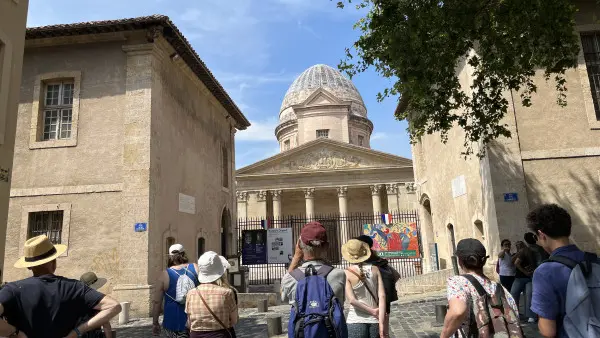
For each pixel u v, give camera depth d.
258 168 39.84
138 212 11.57
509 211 10.98
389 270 4.66
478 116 9.59
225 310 3.98
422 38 7.64
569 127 11.54
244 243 17.06
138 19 11.95
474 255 3.04
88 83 12.70
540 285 2.53
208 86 16.89
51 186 12.14
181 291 4.91
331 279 3.18
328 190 40.31
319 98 48.69
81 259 11.57
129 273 11.23
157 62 12.87
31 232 12.05
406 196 38.41
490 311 2.86
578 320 2.35
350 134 49.59
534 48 8.27
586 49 12.11
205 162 17.06
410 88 8.34
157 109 12.60
